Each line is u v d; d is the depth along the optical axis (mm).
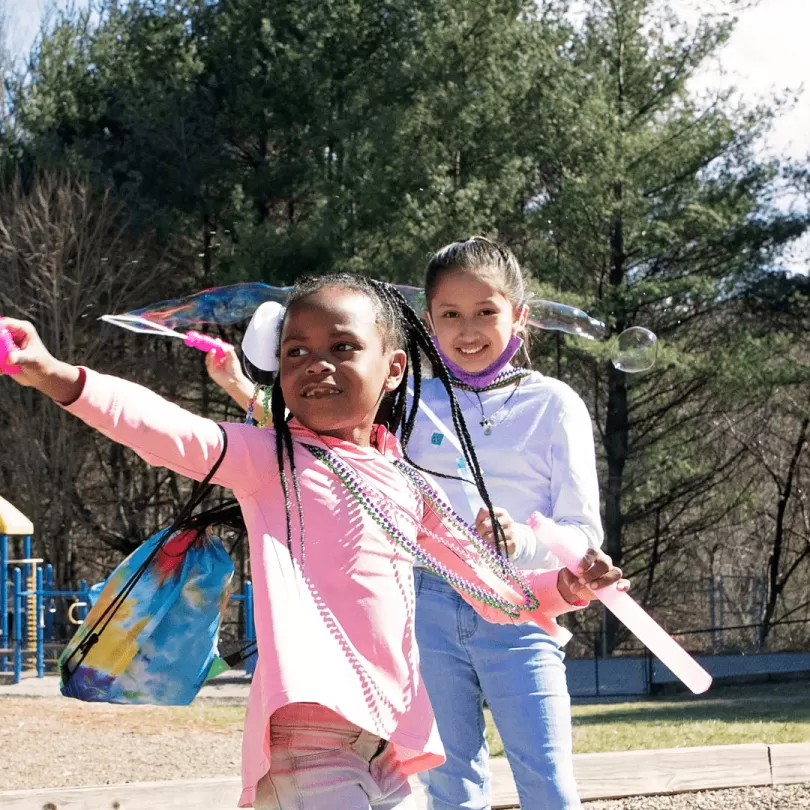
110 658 2764
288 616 2455
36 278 23641
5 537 15852
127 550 25891
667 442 25328
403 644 2588
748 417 27250
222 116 24594
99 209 24312
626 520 25484
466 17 22312
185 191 24500
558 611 2877
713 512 27500
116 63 25938
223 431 2553
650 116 23688
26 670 16438
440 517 2848
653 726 10312
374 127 22062
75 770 8109
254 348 2953
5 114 25938
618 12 23453
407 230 21094
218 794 5297
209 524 2809
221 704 12633
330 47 23578
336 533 2568
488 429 3510
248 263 21375
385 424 3000
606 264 23375
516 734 3346
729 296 23672
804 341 24531
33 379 2268
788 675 17516
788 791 5977
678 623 28875
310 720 2471
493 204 22172
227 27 24562
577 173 22828
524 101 22641
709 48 23172
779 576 30422
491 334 3559
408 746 2514
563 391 3564
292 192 24359
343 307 2639
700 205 22391
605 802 5852
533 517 2930
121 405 2375
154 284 25203
